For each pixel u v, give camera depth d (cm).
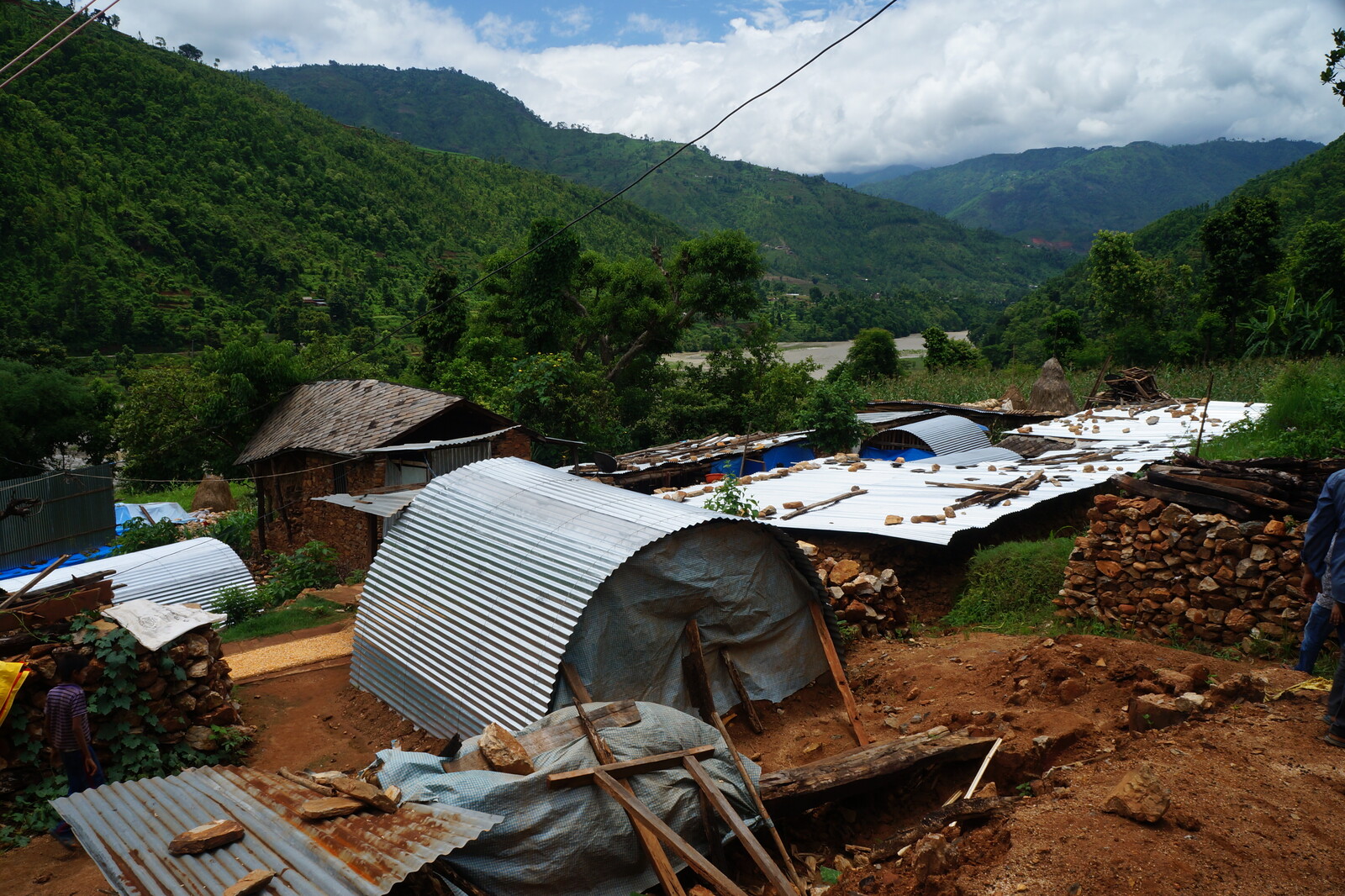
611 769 539
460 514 941
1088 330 8156
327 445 2230
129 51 17038
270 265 12325
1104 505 948
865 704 813
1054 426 2191
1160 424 2052
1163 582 884
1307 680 623
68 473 2422
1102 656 739
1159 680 655
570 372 3250
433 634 849
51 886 561
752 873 562
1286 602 786
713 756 593
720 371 4366
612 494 905
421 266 15412
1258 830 419
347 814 484
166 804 520
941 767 619
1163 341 5081
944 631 1083
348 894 390
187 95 16250
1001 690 738
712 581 803
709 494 1606
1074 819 446
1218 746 516
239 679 993
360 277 13512
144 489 3847
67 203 11369
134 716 750
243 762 789
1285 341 4081
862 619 1027
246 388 3109
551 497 913
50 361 6819
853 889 463
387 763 555
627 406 4331
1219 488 855
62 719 639
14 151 11425
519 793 512
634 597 756
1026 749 596
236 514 2722
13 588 1383
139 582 1445
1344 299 4234
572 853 507
